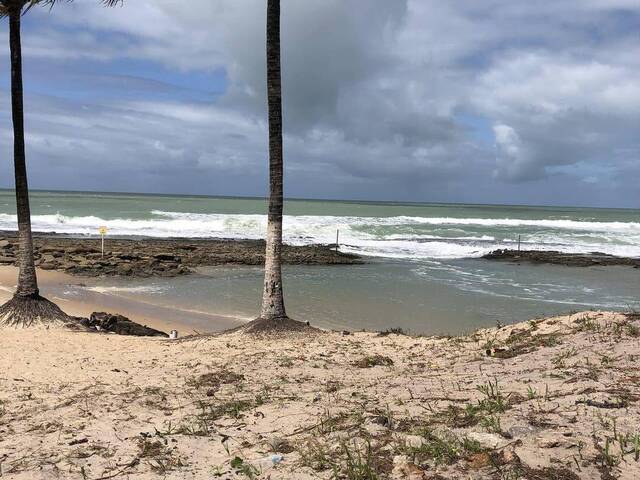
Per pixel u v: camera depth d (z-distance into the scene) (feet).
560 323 26.37
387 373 21.47
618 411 12.86
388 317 46.57
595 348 20.58
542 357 20.57
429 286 64.18
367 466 10.86
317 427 13.99
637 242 127.03
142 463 12.63
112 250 85.35
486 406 14.12
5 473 12.39
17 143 35.70
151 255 81.30
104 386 21.62
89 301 50.47
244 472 11.53
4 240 87.61
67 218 139.03
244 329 32.32
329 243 110.73
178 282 64.28
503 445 11.39
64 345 29.89
